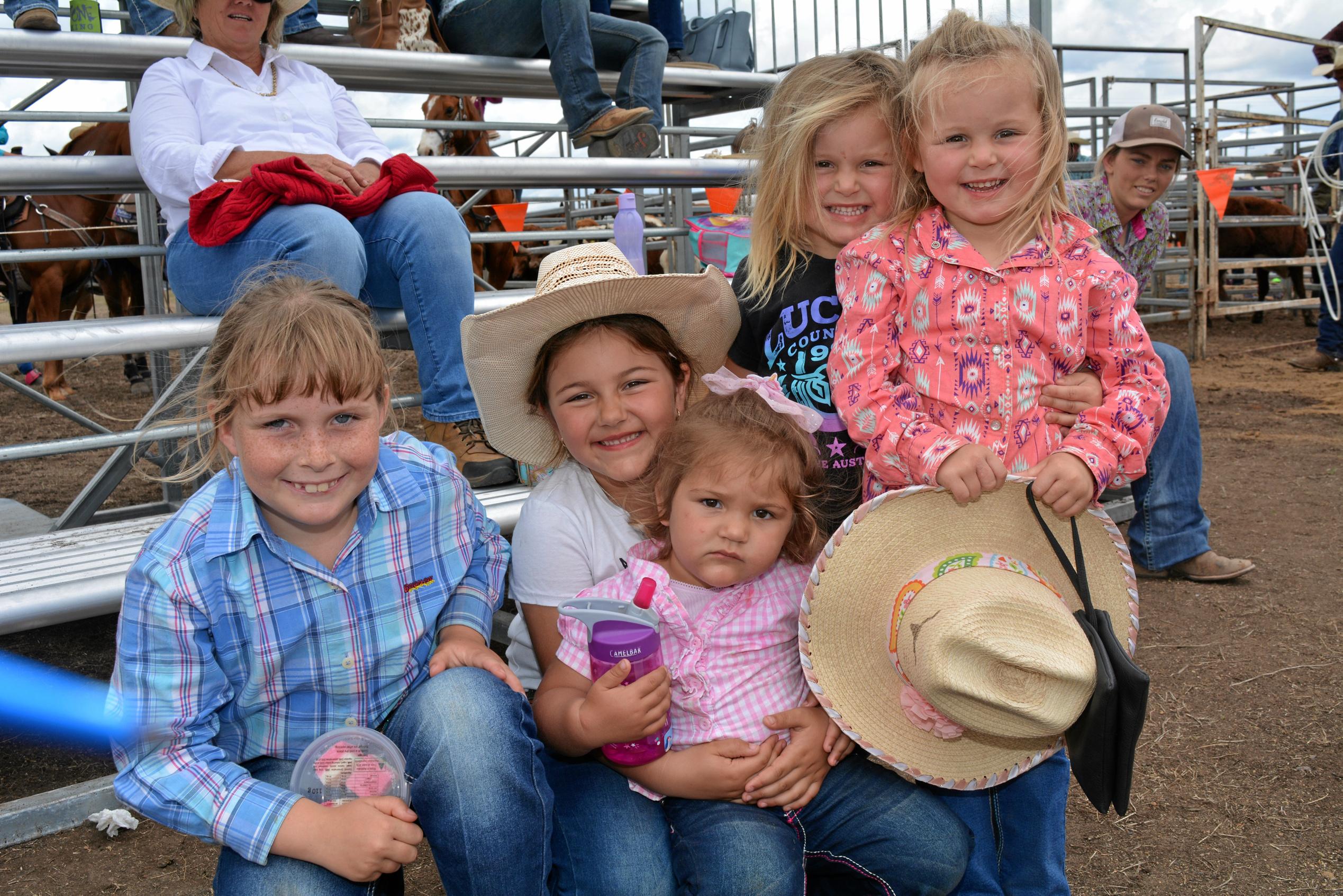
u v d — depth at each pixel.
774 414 1.57
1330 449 5.34
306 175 2.43
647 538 1.70
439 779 1.38
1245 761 2.29
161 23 3.50
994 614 1.38
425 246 2.56
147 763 1.39
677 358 1.79
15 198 6.82
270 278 2.19
